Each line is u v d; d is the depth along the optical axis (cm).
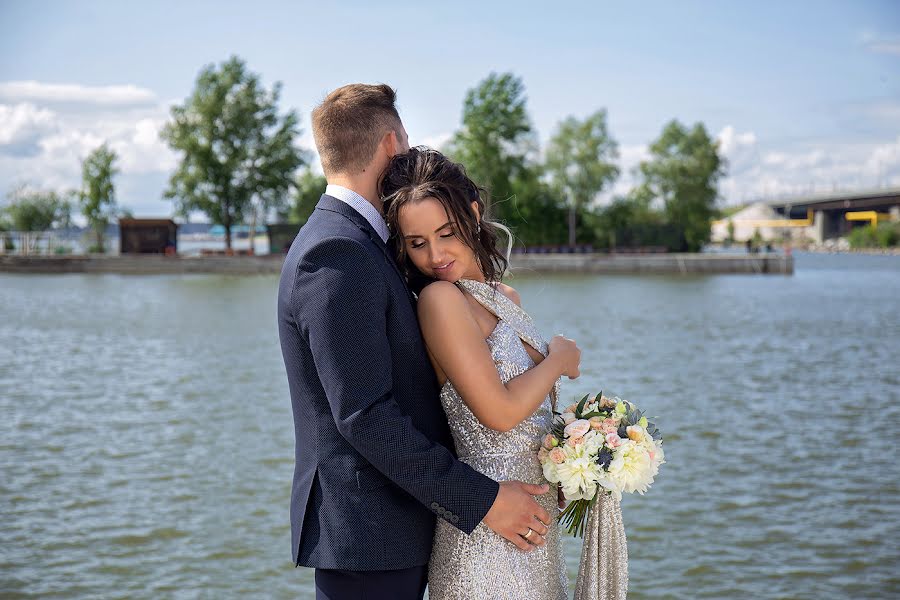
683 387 1197
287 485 700
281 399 1098
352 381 204
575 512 242
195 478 721
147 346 1683
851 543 568
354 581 219
